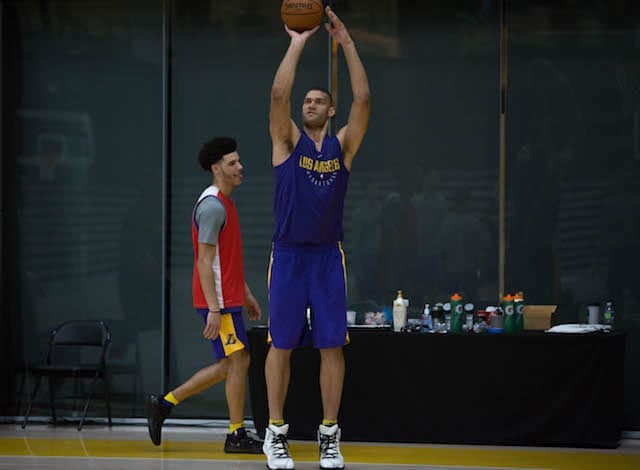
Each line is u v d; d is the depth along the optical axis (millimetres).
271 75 17453
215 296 13680
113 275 17672
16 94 17875
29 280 17797
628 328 16797
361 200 17234
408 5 17172
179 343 17484
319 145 12320
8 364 17750
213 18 17547
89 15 17781
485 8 17047
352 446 15047
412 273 17141
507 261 17016
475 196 17078
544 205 16984
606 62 16906
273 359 12633
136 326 17594
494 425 15188
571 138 16953
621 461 14016
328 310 12406
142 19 17656
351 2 17266
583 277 16906
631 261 16844
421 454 14391
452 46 17094
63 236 17766
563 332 15477
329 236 12406
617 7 16875
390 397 15312
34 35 17844
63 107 17828
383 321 16312
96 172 17750
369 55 17234
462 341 15203
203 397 17250
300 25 12305
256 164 17484
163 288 17500
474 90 17078
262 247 17406
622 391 15234
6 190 17859
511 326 15648
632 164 16875
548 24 16984
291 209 12211
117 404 17484
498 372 15180
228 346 13914
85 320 17656
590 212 16922
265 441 12875
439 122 17141
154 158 17656
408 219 17156
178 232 17578
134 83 17688
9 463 13562
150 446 15102
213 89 17562
